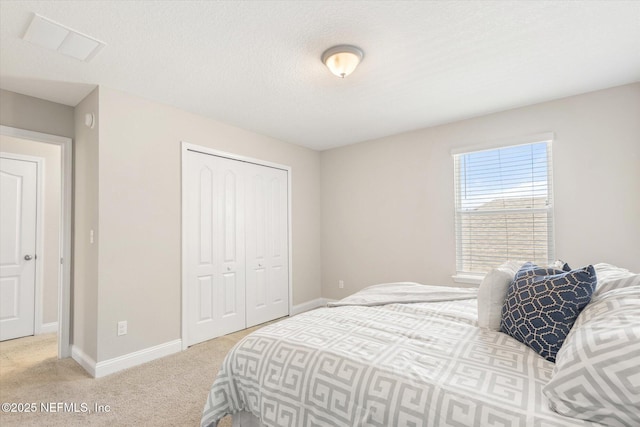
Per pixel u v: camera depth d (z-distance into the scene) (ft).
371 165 13.71
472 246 11.23
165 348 9.30
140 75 7.92
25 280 11.28
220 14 5.75
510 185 10.53
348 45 6.75
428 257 12.10
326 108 10.24
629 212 8.64
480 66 7.73
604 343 2.99
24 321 11.22
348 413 3.72
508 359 4.09
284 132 12.63
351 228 14.34
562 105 9.59
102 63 7.33
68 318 9.32
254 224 12.44
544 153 9.96
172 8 5.57
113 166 8.50
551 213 9.77
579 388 2.91
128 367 8.47
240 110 10.32
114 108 8.60
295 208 14.28
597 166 9.07
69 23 5.92
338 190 14.84
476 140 11.08
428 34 6.45
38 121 9.00
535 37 6.59
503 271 5.51
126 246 8.64
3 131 8.41
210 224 10.87
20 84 8.25
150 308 9.05
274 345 4.81
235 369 4.95
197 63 7.41
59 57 7.05
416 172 12.44
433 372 3.77
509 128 10.43
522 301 4.70
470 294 7.19
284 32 6.31
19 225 11.27
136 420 6.15
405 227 12.69
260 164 12.75
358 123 11.66
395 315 6.14
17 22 5.86
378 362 4.00
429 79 8.34
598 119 9.07
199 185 10.60
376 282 13.47
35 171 11.64
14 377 7.98
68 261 9.36
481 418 3.06
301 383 4.17
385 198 13.26
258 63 7.47
